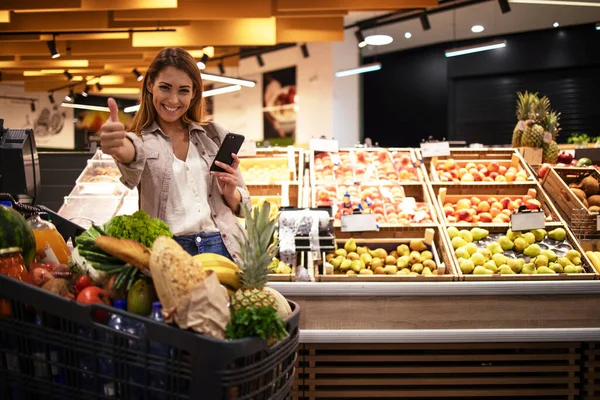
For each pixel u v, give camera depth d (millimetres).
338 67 13250
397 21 12242
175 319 1338
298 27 9883
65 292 1608
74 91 16344
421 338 3094
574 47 12992
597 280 3193
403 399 3234
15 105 17125
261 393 1430
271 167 5051
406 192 4473
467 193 4336
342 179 4578
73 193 4797
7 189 2301
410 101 15023
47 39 10562
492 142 14023
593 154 6008
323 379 3127
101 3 7883
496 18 12359
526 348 3207
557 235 3680
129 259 1486
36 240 2023
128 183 1929
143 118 2115
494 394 3150
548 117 5051
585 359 3201
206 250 2072
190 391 1305
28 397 1450
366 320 3111
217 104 16516
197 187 2104
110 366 1386
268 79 14875
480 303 3131
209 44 9648
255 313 1370
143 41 9750
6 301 1445
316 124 13508
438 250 3713
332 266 3295
